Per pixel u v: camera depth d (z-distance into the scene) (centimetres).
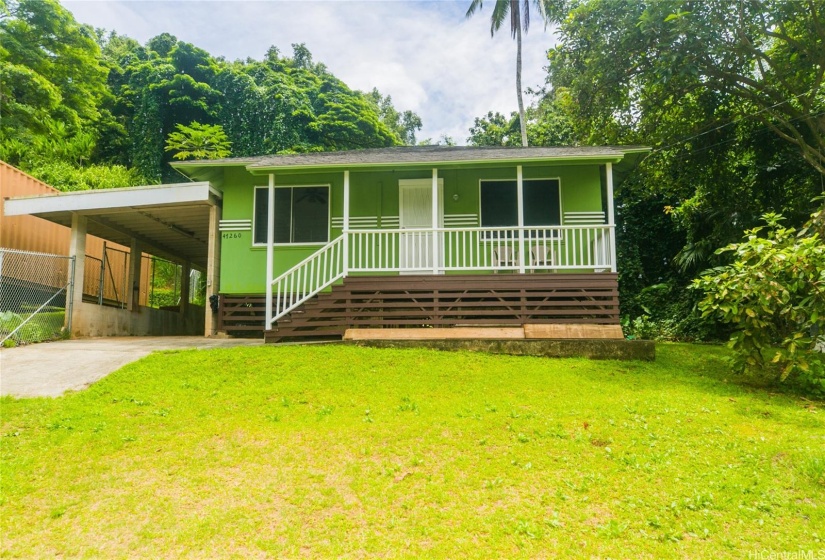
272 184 1016
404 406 578
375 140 3538
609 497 385
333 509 374
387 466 437
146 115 3016
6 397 597
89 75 2709
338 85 3875
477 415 549
